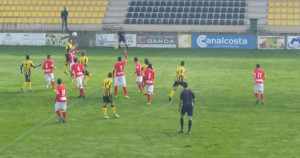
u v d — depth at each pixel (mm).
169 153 39719
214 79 70062
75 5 120250
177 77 57844
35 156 39156
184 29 111875
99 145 41812
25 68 61844
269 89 63906
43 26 116375
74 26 116000
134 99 58750
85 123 48656
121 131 45906
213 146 41438
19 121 49469
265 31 109250
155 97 59781
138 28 113500
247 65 81438
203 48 101938
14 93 61625
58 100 48562
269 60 86688
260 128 46750
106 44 105250
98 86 65625
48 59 62938
